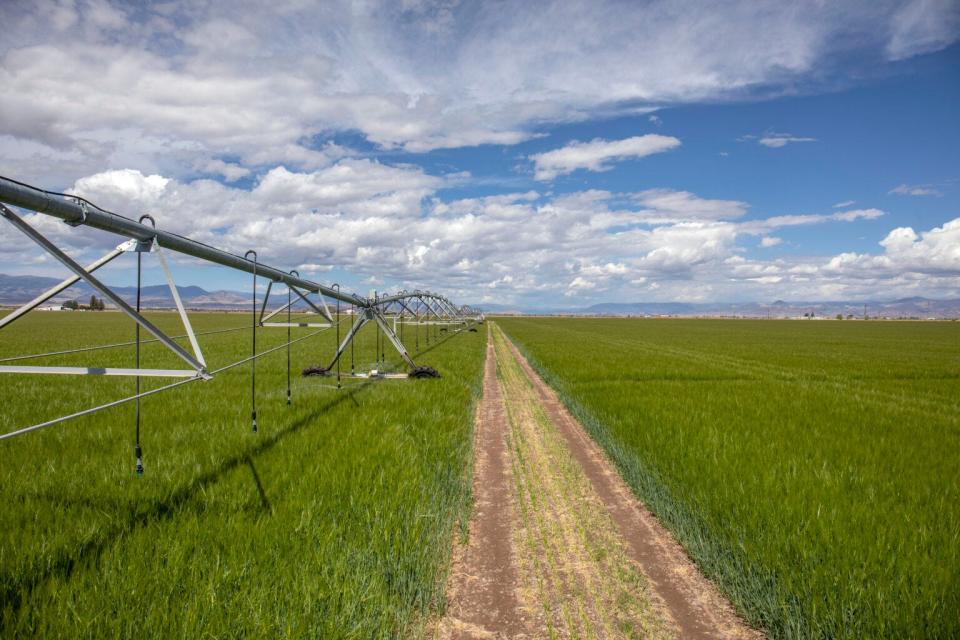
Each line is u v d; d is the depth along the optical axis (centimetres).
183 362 1834
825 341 4675
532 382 1736
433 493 593
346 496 548
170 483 559
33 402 1032
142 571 383
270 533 449
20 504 493
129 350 2339
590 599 423
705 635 379
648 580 457
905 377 1897
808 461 704
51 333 3850
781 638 370
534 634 375
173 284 577
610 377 1720
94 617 328
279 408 992
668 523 564
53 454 663
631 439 858
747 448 773
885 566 423
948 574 399
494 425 1068
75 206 461
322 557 414
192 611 336
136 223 548
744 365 2219
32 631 320
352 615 355
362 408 1032
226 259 755
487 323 9094
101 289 484
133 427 812
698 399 1238
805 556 438
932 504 556
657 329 7188
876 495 584
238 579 376
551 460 820
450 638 369
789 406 1148
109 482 557
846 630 354
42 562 392
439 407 1088
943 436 882
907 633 348
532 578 455
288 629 330
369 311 1673
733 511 544
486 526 567
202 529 451
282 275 995
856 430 912
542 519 587
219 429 816
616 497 660
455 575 458
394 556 439
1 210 386
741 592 418
